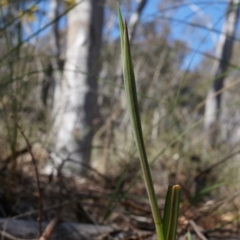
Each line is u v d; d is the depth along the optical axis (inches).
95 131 93.5
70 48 115.2
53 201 41.4
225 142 77.7
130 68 13.2
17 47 38.9
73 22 114.8
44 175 55.5
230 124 79.4
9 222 32.3
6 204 38.7
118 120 77.7
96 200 45.9
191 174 62.4
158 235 14.0
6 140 44.8
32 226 32.7
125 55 13.2
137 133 13.4
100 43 115.4
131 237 32.5
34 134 55.1
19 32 39.8
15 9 43.3
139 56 92.2
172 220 14.1
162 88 112.4
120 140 74.4
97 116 91.1
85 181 61.4
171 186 14.3
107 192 50.5
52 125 61.2
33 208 39.3
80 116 80.0
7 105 42.4
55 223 31.8
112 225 37.1
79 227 33.5
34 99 56.7
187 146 67.4
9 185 38.7
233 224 42.6
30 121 52.9
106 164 68.5
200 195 38.0
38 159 56.3
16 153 41.6
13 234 31.5
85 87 91.5
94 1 114.7
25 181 46.4
